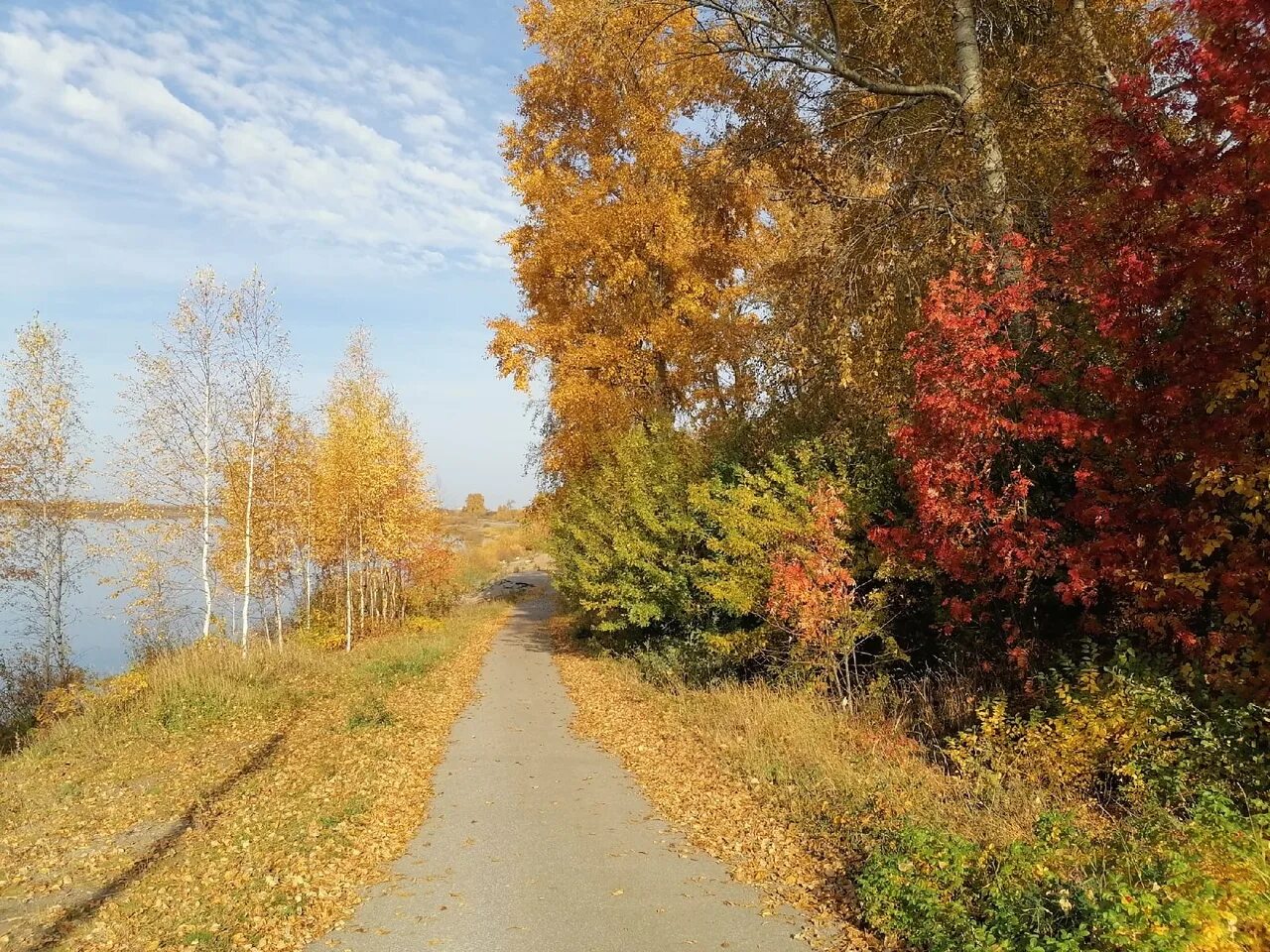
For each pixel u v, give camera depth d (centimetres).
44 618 1925
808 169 1215
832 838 657
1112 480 732
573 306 2072
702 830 723
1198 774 581
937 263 995
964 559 832
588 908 562
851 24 1116
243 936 548
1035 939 392
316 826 775
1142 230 693
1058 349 787
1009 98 1017
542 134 2216
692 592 1430
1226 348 634
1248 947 352
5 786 1063
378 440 2475
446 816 795
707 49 1197
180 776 1045
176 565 2011
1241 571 613
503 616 3306
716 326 1820
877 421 1085
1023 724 773
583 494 2012
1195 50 643
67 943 569
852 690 1093
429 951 508
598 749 1084
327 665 1906
